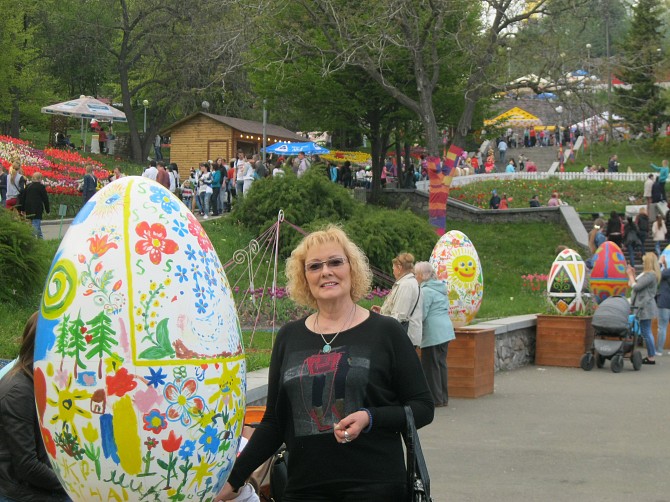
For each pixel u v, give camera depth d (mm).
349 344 4812
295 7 34688
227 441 4402
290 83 40188
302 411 4773
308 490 4762
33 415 5430
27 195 24156
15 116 58562
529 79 34031
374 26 31109
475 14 36250
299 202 27734
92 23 59812
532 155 70562
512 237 37062
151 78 61375
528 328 19531
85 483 4238
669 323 23359
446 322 13469
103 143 58906
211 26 49094
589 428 11992
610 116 35625
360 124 43375
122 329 4180
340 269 4898
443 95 39688
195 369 4238
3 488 5426
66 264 4340
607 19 34281
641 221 36719
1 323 14312
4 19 53656
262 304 19188
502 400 14352
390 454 4754
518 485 9047
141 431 4148
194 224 4539
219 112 66500
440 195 33219
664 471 9680
